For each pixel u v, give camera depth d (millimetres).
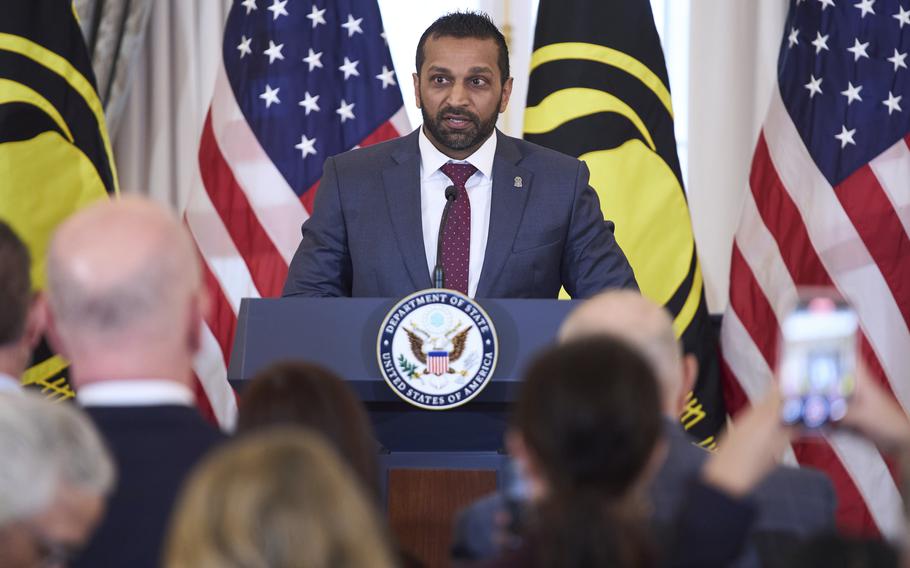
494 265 9859
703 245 16234
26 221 13828
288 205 14961
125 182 15844
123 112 15844
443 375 7711
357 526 3842
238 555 3727
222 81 15242
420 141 10484
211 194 15000
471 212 10273
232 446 4094
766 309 14812
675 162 14938
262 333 7996
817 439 14602
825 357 4938
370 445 5973
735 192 16266
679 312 14586
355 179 10289
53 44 14352
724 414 14844
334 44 15367
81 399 5582
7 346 6395
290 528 3750
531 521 4781
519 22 16438
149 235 5594
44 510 4660
